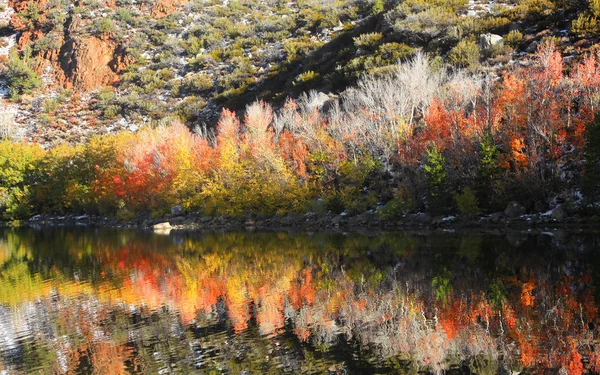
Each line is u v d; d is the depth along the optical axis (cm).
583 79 3794
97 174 7875
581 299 1869
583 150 3494
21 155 8912
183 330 1961
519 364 1395
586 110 3553
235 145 5947
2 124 10669
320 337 1744
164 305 2372
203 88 10381
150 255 4000
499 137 3884
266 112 6450
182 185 6241
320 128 5247
